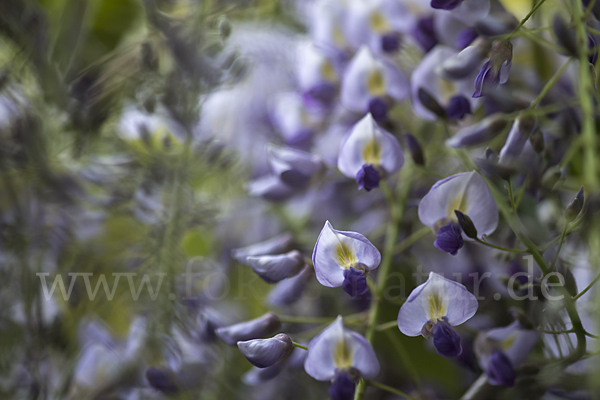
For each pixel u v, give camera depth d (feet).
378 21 1.42
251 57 1.61
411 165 1.38
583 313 1.24
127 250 1.43
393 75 1.35
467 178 1.16
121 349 1.38
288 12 1.71
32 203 1.42
